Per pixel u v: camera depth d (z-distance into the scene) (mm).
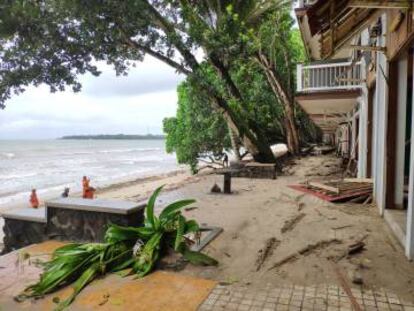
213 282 3803
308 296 3463
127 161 51875
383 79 6395
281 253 4621
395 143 6172
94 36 9984
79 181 25922
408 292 3516
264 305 3305
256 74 20594
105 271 4090
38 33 9516
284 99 21188
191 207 7461
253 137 14234
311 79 12102
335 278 3855
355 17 4676
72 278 3920
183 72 12344
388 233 5395
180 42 11172
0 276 4020
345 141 22422
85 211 5082
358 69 11297
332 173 13852
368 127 9727
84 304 3381
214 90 12867
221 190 9773
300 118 30609
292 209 7234
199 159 19047
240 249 4781
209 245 4941
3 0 8711
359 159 11438
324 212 6891
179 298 3457
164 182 20875
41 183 25031
